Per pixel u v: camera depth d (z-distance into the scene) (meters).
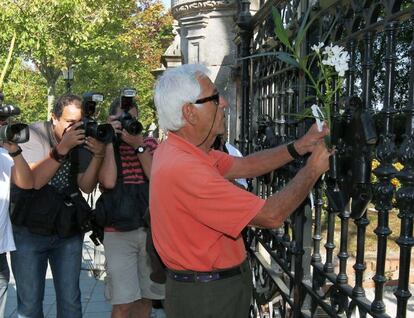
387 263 4.41
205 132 1.97
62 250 3.33
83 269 5.60
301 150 2.34
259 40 3.77
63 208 3.23
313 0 2.70
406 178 1.58
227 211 1.80
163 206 1.93
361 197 1.88
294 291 2.72
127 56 16.88
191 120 1.94
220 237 1.93
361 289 2.04
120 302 3.51
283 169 2.95
